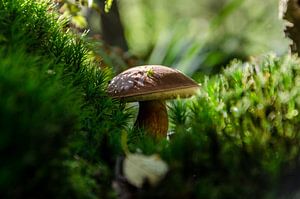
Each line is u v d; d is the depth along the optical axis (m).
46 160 0.31
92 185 0.36
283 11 0.48
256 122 0.43
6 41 0.44
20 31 0.45
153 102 0.49
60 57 0.47
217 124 0.43
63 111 0.34
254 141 0.40
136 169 0.38
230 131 0.42
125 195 0.37
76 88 0.45
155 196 0.37
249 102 0.43
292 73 0.44
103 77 0.49
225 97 0.45
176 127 0.46
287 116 0.42
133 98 0.47
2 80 0.32
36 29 0.47
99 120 0.46
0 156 0.30
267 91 0.44
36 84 0.33
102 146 0.40
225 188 0.37
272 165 0.38
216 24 1.42
